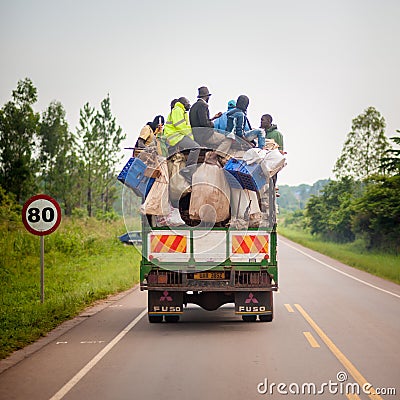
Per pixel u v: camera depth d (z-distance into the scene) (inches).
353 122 2362.2
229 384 318.7
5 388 314.0
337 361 372.2
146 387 313.7
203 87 494.9
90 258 1128.8
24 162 1726.1
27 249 1054.4
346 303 651.5
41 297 608.4
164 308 494.3
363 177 2357.3
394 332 473.1
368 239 1697.8
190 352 399.5
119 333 475.5
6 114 1738.4
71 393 303.6
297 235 2896.2
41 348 417.4
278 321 529.3
